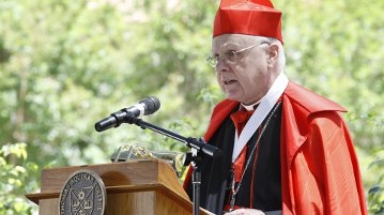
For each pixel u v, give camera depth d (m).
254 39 13.80
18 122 33.50
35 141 32.66
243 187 13.77
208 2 34.41
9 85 33.66
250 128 14.02
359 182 13.90
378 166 18.86
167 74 34.31
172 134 12.31
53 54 34.16
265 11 13.88
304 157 13.48
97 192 11.75
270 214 13.31
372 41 34.00
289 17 33.34
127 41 34.50
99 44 34.25
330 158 13.42
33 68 33.81
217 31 13.91
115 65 34.25
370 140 31.00
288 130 13.61
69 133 32.38
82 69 34.06
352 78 33.16
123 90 33.84
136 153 12.92
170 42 34.19
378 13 34.34
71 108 33.00
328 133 13.56
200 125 31.78
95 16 34.59
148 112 12.63
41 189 12.35
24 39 34.03
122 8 34.84
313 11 33.91
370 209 17.30
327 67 32.66
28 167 19.39
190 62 33.56
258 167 13.75
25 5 34.25
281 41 14.10
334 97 32.16
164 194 11.79
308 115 13.63
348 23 33.75
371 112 19.28
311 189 13.27
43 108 32.94
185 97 33.78
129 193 11.80
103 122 12.31
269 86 14.01
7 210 18.84
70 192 11.89
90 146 31.69
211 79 32.69
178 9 34.47
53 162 20.86
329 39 33.62
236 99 14.01
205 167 14.24
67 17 34.59
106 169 11.96
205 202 13.98
